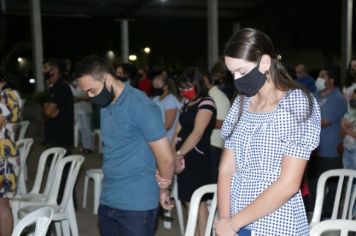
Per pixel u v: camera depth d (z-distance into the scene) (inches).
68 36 887.7
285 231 64.1
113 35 871.7
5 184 134.0
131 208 92.2
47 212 84.4
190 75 136.6
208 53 408.8
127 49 533.0
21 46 891.4
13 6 464.4
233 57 62.2
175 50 839.1
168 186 95.5
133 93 92.7
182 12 517.7
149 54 835.4
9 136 135.5
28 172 269.3
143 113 90.4
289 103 62.9
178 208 166.6
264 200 62.0
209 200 133.9
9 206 135.1
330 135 169.8
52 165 164.1
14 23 876.6
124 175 93.0
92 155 318.0
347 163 154.1
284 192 61.5
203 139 136.0
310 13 628.7
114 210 94.0
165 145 91.8
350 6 474.6
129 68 205.5
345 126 154.1
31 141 194.4
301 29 629.6
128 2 453.7
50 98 188.5
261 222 64.8
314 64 695.7
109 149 94.7
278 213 64.2
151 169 94.5
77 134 346.3
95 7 473.1
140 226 92.9
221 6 485.4
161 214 177.2
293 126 61.9
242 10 507.2
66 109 188.7
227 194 69.7
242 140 66.8
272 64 64.0
